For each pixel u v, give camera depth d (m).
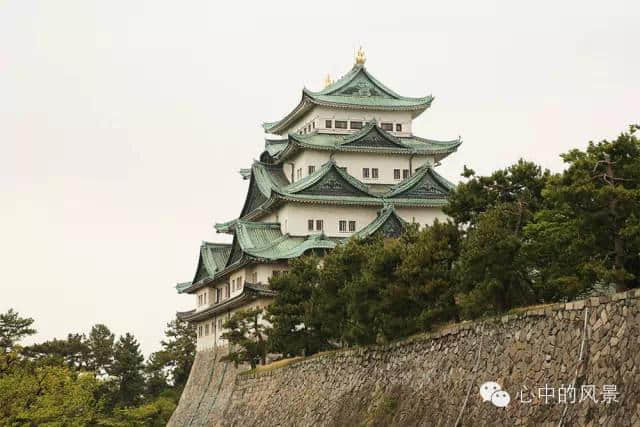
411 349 51.25
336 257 66.19
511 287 46.09
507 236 46.09
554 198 42.66
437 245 52.88
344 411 56.19
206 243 113.31
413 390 49.16
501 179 53.53
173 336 143.00
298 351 72.56
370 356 56.19
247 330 82.31
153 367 137.38
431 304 52.41
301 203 97.88
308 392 64.19
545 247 45.09
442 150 107.00
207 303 111.12
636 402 31.45
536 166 53.38
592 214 41.12
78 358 132.38
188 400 110.75
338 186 98.94
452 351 46.59
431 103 112.31
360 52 116.56
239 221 100.75
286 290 73.50
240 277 97.81
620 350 33.38
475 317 47.59
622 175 41.72
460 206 54.03
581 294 46.25
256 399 76.31
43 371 62.31
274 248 94.44
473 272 46.53
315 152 104.56
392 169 106.44
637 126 42.06
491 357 42.50
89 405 66.88
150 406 93.50
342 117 110.44
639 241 39.75
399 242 58.56
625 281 40.91
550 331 38.38
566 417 34.97
